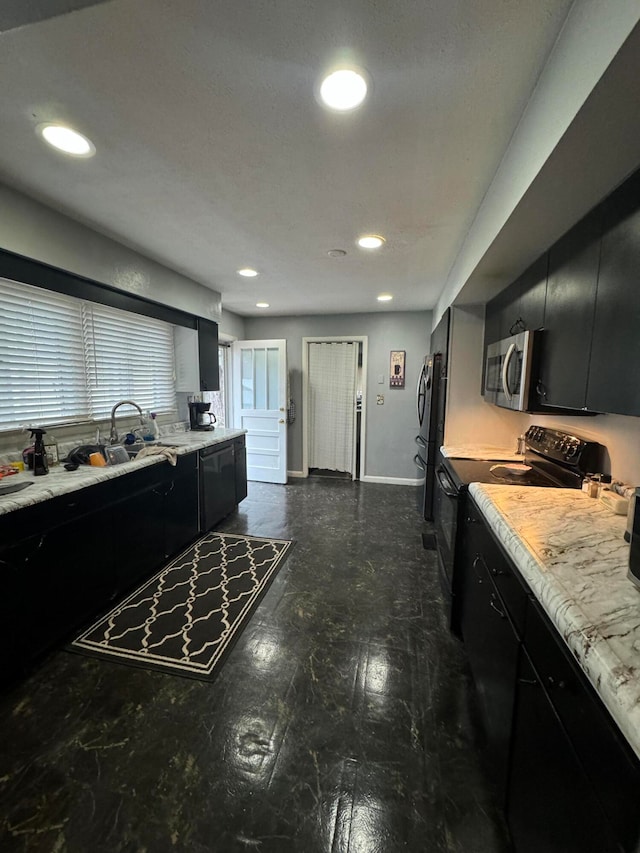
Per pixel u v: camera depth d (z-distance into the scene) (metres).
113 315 2.93
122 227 2.23
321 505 4.14
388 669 1.73
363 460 5.14
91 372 2.74
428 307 4.53
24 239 1.88
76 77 1.10
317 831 1.09
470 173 1.60
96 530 2.01
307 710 1.50
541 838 0.82
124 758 1.30
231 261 2.85
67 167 1.61
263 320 5.25
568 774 0.72
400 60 1.03
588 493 1.60
